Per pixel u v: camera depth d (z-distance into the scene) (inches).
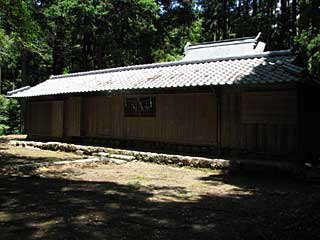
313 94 501.4
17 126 1058.1
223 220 225.0
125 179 374.3
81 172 416.5
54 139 732.0
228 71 497.4
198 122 520.1
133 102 597.6
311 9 592.4
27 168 432.5
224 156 481.4
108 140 634.8
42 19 1029.8
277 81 410.3
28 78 1306.6
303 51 687.7
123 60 1198.3
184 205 264.1
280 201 278.7
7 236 191.9
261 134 457.1
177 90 541.6
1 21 700.0
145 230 203.8
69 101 700.0
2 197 282.5
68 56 1226.6
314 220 224.8
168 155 480.7
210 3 1352.1
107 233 197.6
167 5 1227.9
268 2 1194.6
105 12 1034.7
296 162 411.2
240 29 1200.2
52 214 234.7
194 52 1026.1
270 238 191.6
